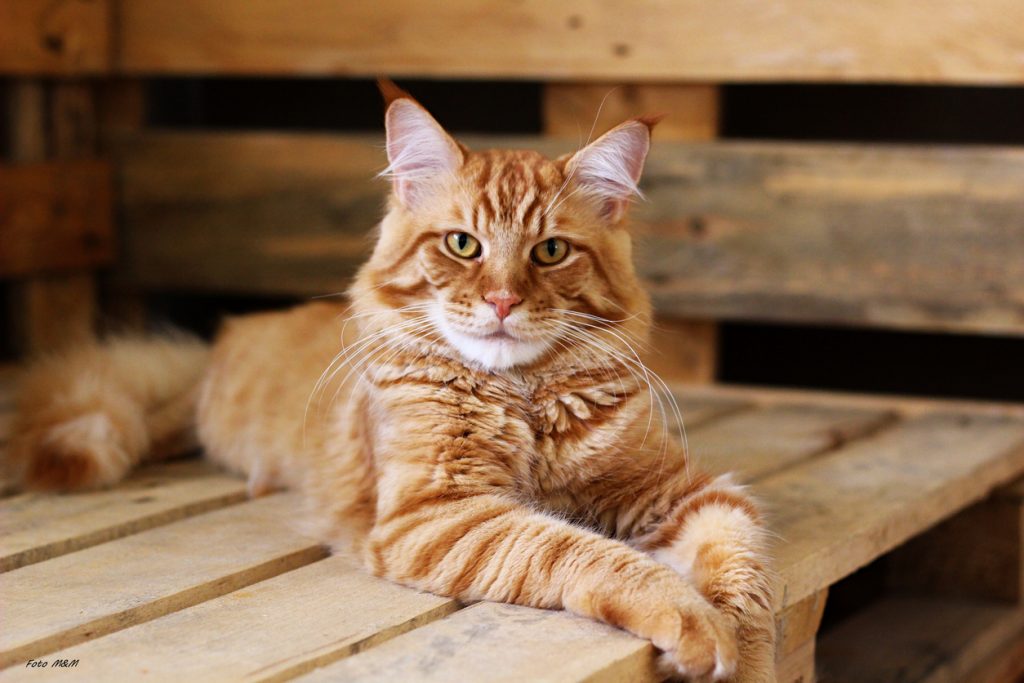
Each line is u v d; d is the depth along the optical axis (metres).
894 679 3.04
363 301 2.66
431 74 4.28
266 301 5.18
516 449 2.50
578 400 2.54
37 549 2.53
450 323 2.49
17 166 4.32
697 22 3.99
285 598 2.28
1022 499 3.49
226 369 3.28
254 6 4.43
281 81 5.05
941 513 3.07
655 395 2.81
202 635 2.09
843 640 3.29
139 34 4.56
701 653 2.02
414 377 2.52
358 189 4.40
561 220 2.55
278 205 4.50
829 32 3.88
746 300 4.08
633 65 4.07
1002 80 3.73
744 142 4.05
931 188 3.85
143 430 3.23
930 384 4.63
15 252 4.32
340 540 2.57
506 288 2.46
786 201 4.00
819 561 2.54
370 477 2.60
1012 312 3.82
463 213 2.53
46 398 3.14
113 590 2.29
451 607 2.27
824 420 3.81
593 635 2.09
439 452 2.44
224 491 3.01
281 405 3.07
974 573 3.57
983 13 3.72
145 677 1.92
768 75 3.96
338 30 4.35
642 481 2.55
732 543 2.31
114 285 4.74
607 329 2.61
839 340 4.72
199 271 4.62
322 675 1.94
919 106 4.51
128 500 2.91
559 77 4.16
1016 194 3.77
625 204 2.67
